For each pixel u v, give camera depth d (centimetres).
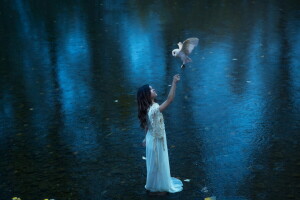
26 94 842
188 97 788
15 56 1095
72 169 560
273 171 530
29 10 1650
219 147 599
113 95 816
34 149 620
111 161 576
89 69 973
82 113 740
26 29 1367
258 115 696
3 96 836
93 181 529
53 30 1341
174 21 1376
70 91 847
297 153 571
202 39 1156
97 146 620
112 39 1209
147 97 479
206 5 1594
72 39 1229
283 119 676
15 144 639
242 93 792
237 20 1344
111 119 711
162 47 1109
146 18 1434
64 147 622
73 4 1733
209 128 659
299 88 800
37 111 759
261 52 1026
